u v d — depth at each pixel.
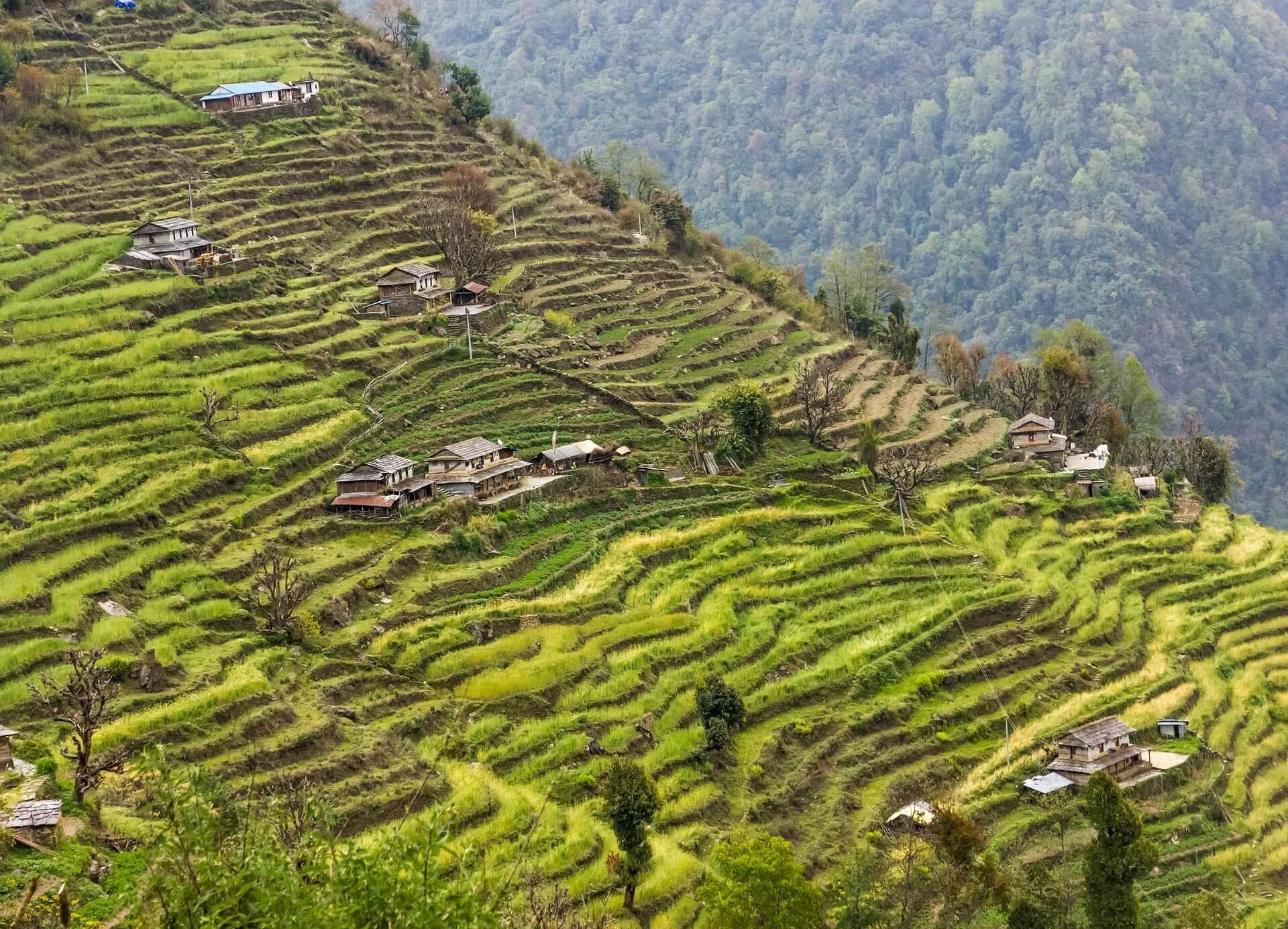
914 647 85.50
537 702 73.50
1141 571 104.50
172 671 68.44
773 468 108.38
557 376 111.94
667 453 106.50
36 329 97.50
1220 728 85.69
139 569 76.56
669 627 82.88
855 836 69.44
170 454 89.06
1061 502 113.12
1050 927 59.91
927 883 61.88
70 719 58.94
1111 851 60.94
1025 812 73.69
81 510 81.00
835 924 63.00
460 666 75.06
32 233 109.56
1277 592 104.50
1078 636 92.12
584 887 59.97
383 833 40.31
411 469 93.56
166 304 105.06
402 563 84.56
